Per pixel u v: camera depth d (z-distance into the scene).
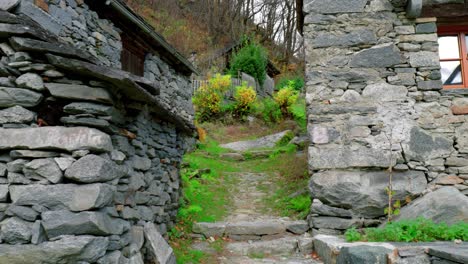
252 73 18.23
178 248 4.20
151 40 7.23
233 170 9.09
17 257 2.10
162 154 4.29
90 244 2.17
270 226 4.92
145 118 3.60
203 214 5.65
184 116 9.45
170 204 4.65
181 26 22.77
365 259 3.04
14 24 2.27
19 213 2.18
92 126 2.48
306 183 6.98
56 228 2.15
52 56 2.28
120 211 2.86
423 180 4.65
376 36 5.02
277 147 11.22
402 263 2.99
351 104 4.94
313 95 5.02
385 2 5.06
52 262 2.11
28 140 2.25
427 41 4.93
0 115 2.30
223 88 14.17
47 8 3.96
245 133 13.34
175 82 8.93
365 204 4.68
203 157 9.89
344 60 5.04
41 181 2.24
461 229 3.51
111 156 2.60
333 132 4.91
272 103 15.02
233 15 27.31
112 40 5.77
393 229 3.65
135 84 2.60
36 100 2.33
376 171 4.79
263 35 29.80
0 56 2.38
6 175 2.30
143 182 3.51
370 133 4.84
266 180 8.17
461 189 4.57
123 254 2.63
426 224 3.63
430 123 4.76
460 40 5.14
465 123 4.70
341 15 5.12
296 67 27.86
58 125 2.48
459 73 5.09
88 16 5.03
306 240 4.43
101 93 2.46
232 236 4.88
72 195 2.21
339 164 4.82
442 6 4.91
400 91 4.88
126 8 5.75
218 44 25.08
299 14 6.38
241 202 6.68
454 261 2.62
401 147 4.75
